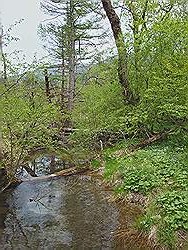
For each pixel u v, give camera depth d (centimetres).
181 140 1392
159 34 1403
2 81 1338
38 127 1357
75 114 1984
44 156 1709
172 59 1370
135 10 1520
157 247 816
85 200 1140
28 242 898
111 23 1555
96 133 1688
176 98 1319
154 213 903
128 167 1193
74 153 1630
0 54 1312
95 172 1402
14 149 1348
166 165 1145
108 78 1719
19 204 1141
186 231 820
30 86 1531
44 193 1230
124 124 1501
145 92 1406
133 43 1464
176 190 984
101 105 1712
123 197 1086
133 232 895
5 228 982
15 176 1377
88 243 874
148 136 1505
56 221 1005
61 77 2948
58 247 866
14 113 1289
